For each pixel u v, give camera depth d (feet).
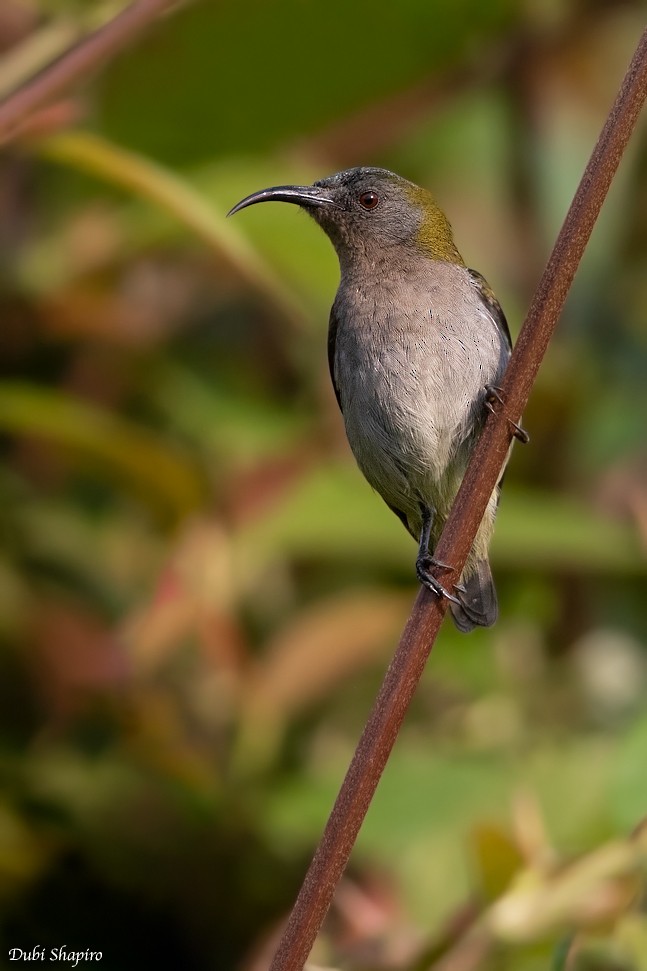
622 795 27.89
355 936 28.22
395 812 30.76
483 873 25.36
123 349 37.29
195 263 38.70
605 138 19.13
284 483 33.32
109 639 31.89
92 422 31.35
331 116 38.42
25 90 24.88
